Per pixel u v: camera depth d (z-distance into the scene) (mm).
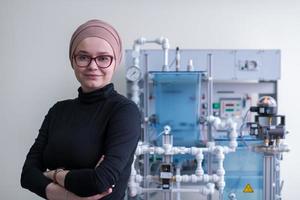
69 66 2078
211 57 1783
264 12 2098
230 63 1826
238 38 2092
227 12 2088
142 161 1589
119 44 908
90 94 889
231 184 1685
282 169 2123
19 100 2076
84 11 2066
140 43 1747
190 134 1593
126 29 2066
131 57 1796
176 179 1477
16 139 2086
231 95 1931
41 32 2064
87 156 810
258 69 1833
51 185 800
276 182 1604
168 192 1500
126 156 792
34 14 2059
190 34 2078
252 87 1936
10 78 2068
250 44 2096
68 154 823
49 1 2059
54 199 793
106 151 789
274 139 1485
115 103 871
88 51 838
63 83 2078
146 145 1503
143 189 1517
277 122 1557
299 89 2117
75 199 774
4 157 2086
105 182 742
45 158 886
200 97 1632
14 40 2064
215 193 1855
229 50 1828
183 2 2074
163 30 2072
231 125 1500
